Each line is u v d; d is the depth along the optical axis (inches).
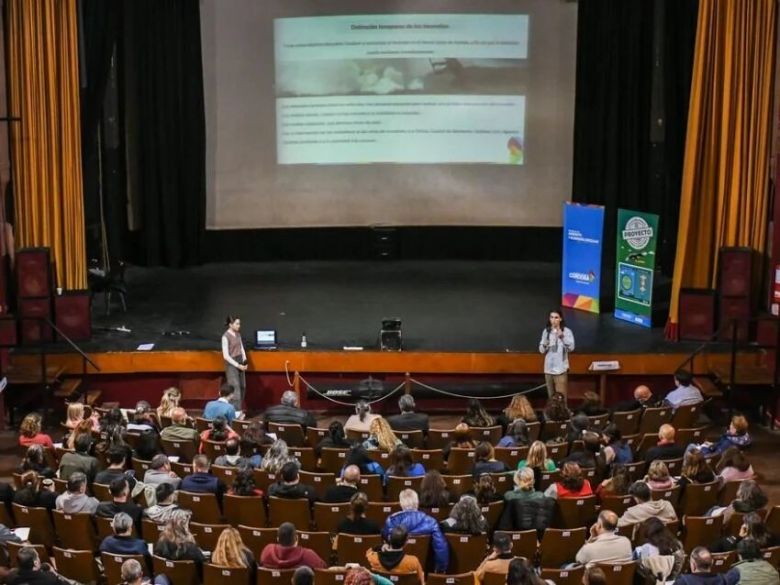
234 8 796.6
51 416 616.7
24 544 376.5
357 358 631.8
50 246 677.3
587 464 449.4
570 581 352.8
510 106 805.2
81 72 745.0
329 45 798.5
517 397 525.3
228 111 810.2
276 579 349.4
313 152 815.1
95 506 405.4
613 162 804.0
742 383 608.4
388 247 820.0
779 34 630.5
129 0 788.0
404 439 508.7
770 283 626.2
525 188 818.2
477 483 409.1
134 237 827.4
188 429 486.3
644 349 641.6
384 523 411.5
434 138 810.8
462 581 349.1
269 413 523.5
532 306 727.1
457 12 792.3
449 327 681.6
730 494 435.2
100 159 779.4
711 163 660.1
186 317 700.7
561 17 791.7
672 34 781.3
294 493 413.1
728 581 339.9
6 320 627.2
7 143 655.8
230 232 828.6
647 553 363.6
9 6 644.7
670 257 808.9
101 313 708.7
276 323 687.7
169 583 353.1
